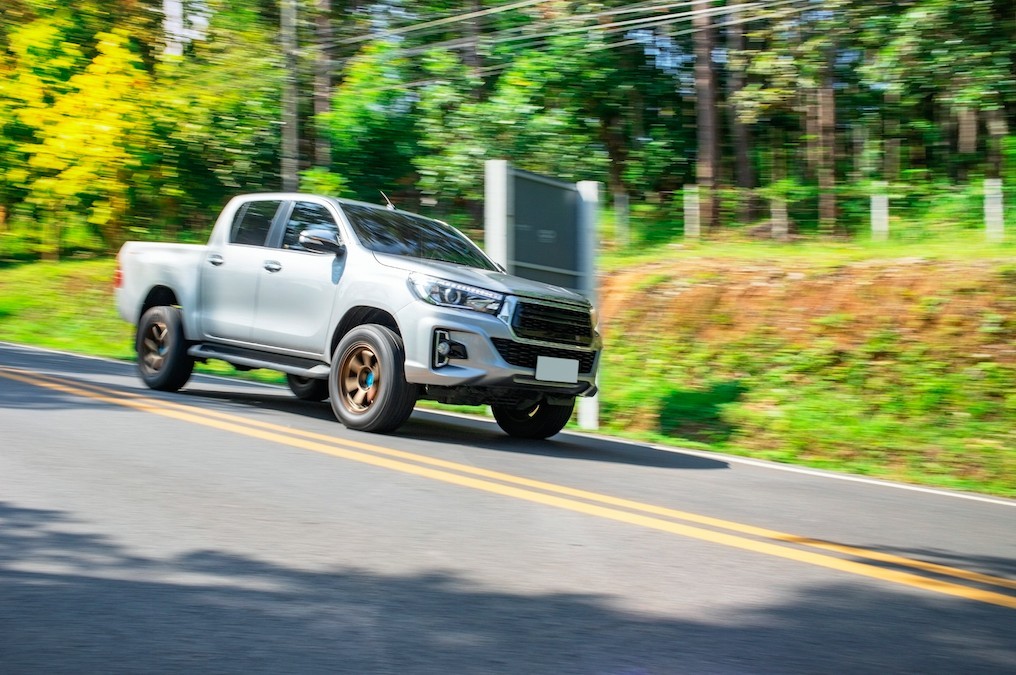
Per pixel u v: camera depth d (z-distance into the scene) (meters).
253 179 26.70
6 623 3.16
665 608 3.64
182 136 25.61
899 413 10.94
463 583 3.82
